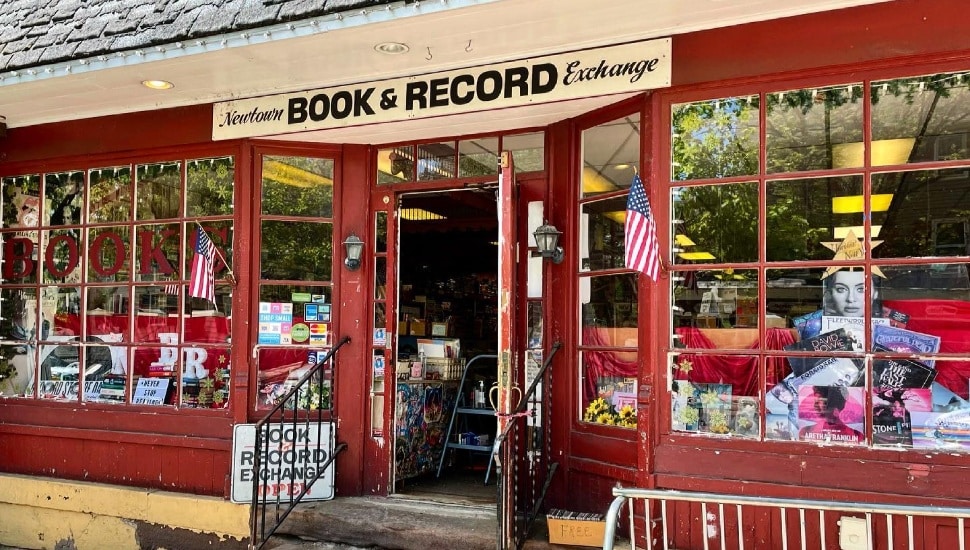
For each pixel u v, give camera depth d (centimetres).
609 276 456
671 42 412
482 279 866
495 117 474
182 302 545
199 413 529
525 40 423
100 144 570
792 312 393
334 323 530
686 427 406
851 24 379
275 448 508
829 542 368
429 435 599
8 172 606
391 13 388
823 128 390
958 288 363
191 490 525
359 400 524
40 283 595
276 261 531
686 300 412
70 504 541
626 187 444
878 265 377
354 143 536
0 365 603
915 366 368
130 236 566
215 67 466
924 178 371
